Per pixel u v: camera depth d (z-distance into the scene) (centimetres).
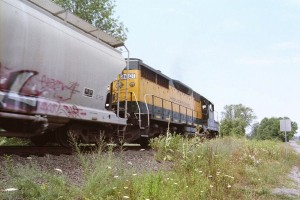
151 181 603
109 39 1105
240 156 1401
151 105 1443
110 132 1105
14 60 703
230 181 898
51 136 1058
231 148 1475
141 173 753
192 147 1127
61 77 841
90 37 1012
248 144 1981
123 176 627
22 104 707
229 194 812
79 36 937
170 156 1070
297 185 1152
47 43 796
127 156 980
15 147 894
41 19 791
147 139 1475
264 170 1282
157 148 1194
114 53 1111
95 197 521
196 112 2247
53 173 646
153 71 1510
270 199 847
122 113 1291
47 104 779
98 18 2109
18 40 714
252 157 1370
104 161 721
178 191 670
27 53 736
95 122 1004
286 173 1452
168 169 930
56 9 898
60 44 841
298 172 1647
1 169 590
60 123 866
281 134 11650
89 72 954
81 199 530
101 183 561
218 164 996
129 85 1333
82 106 927
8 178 545
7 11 693
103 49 1047
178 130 1870
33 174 570
